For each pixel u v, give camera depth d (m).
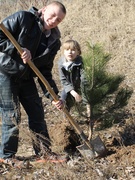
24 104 3.73
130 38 9.07
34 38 3.35
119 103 4.09
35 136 3.59
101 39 9.36
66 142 4.03
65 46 4.04
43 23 3.37
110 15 10.12
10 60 3.37
